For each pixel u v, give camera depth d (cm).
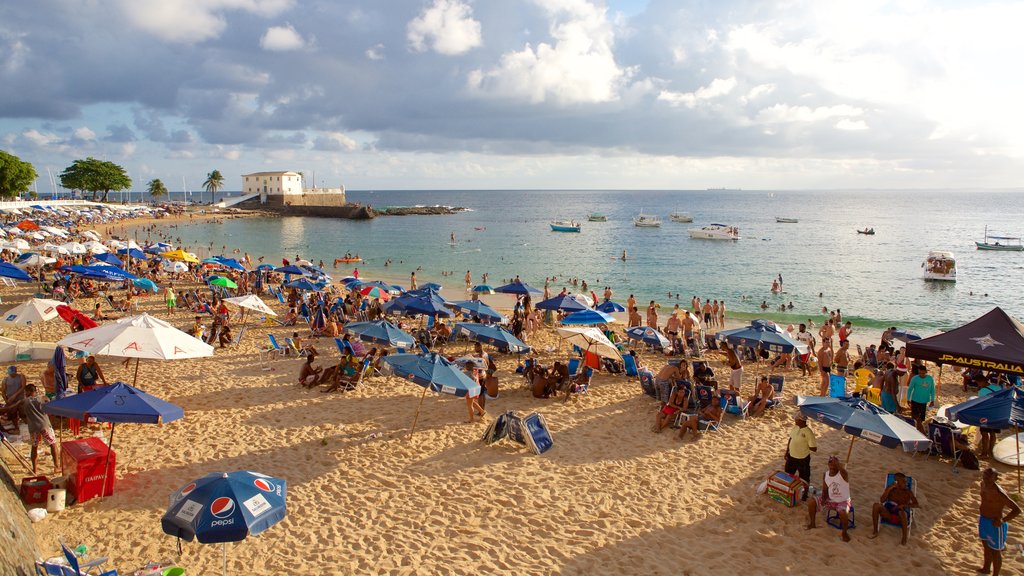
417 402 1427
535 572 779
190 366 1692
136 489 949
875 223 11944
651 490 1009
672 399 1298
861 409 952
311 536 845
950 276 4341
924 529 903
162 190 14950
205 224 10125
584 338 1585
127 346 1051
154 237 7681
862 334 2862
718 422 1287
